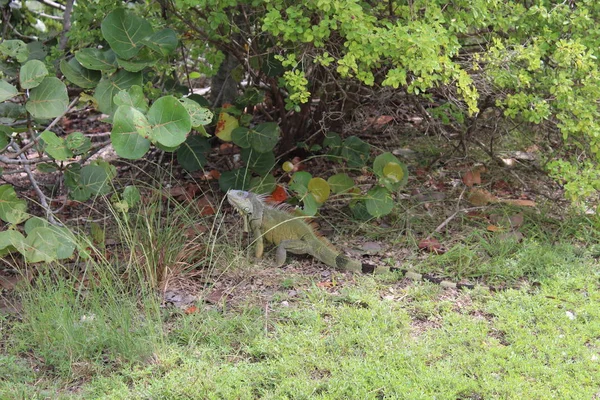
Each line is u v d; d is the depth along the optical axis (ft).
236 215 38.91
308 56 34.12
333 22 30.14
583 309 28.94
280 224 34.60
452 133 47.73
